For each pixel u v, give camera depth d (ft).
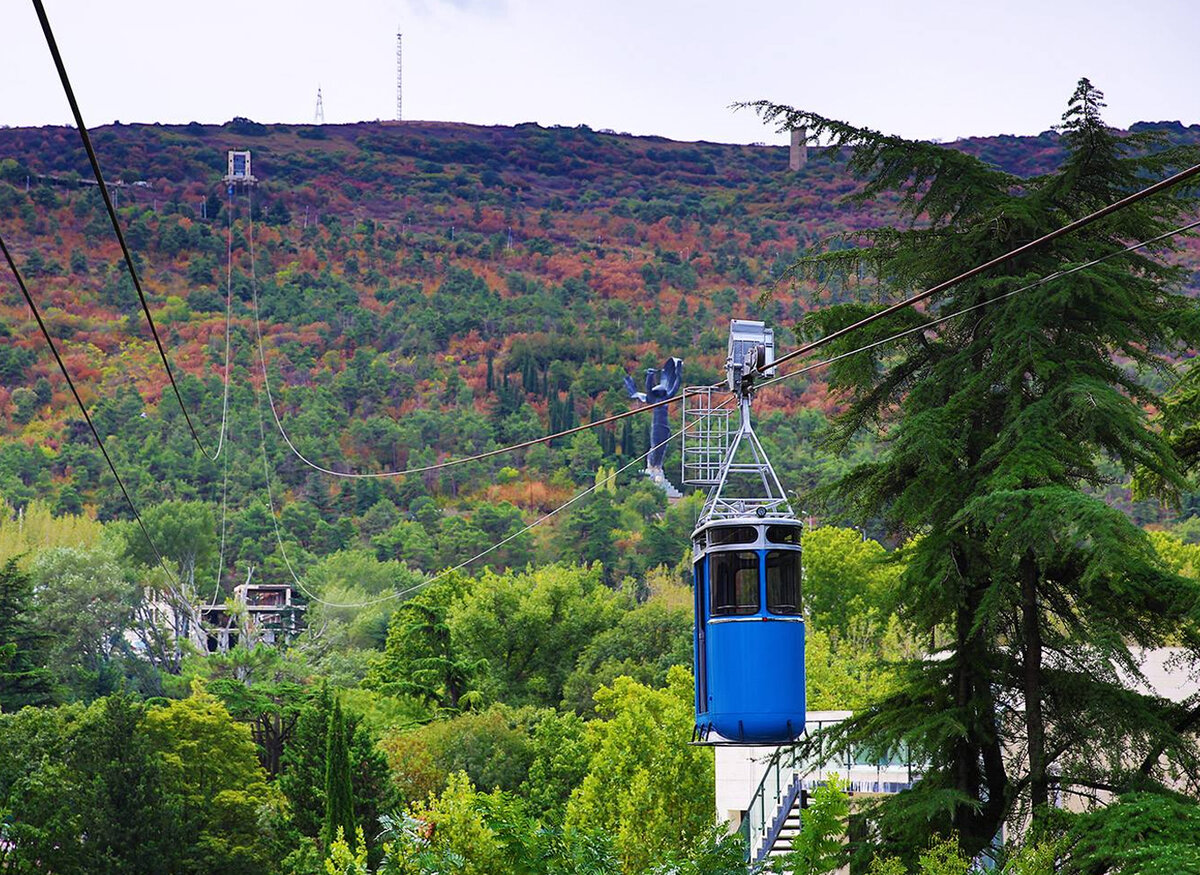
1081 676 157.28
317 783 315.37
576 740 407.85
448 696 492.95
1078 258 163.43
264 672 648.79
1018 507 144.36
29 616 636.48
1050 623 168.45
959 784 157.99
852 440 177.06
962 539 156.87
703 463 134.41
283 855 309.63
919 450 158.61
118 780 292.20
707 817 236.22
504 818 124.77
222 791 324.39
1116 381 163.22
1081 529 140.56
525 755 402.31
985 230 164.96
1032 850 129.80
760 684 122.83
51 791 288.71
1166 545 414.62
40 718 320.29
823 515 172.35
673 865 123.34
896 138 172.04
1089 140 166.81
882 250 173.58
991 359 163.73
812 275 175.11
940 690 160.97
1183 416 166.30
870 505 169.37
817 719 226.79
